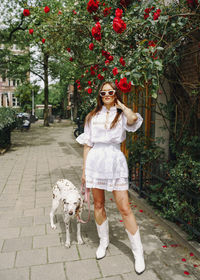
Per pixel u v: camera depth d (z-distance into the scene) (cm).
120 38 355
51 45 522
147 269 279
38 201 492
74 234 360
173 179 355
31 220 406
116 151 274
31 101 4016
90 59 527
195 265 285
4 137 1111
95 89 475
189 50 388
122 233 359
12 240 343
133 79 239
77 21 450
